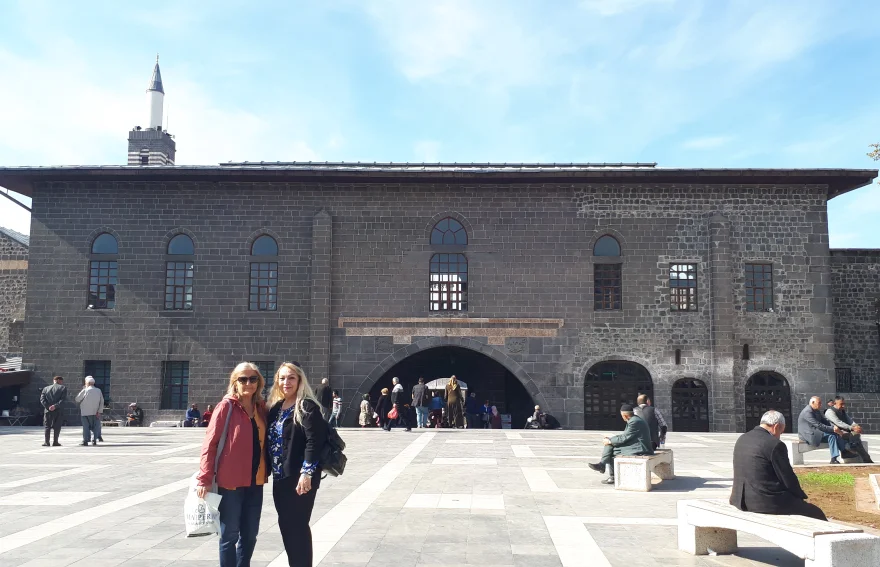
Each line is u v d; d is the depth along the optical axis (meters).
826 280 29.39
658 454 12.57
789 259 29.45
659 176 28.86
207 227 29.41
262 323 28.92
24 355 28.59
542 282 29.19
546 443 20.31
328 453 6.34
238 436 6.23
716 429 28.03
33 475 13.32
